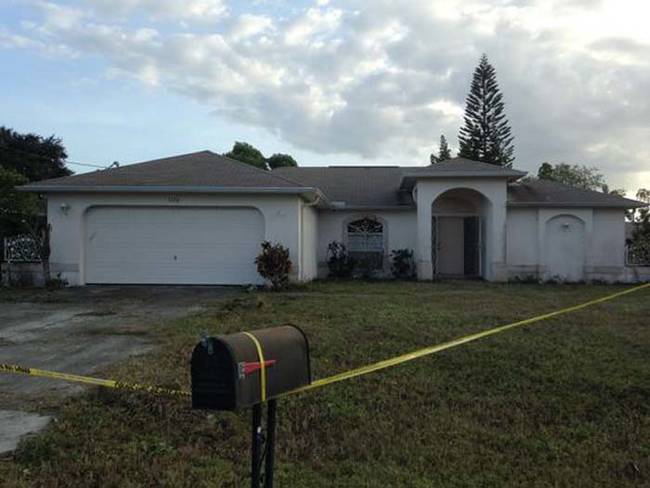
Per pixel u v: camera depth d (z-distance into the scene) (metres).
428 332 9.91
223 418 5.76
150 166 19.55
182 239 18.27
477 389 6.89
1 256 19.20
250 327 10.46
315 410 6.07
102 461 4.75
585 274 21.61
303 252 19.12
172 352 8.41
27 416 5.71
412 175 21.05
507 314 11.98
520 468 4.93
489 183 21.30
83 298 15.15
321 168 27.64
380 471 4.79
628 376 7.37
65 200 18.06
